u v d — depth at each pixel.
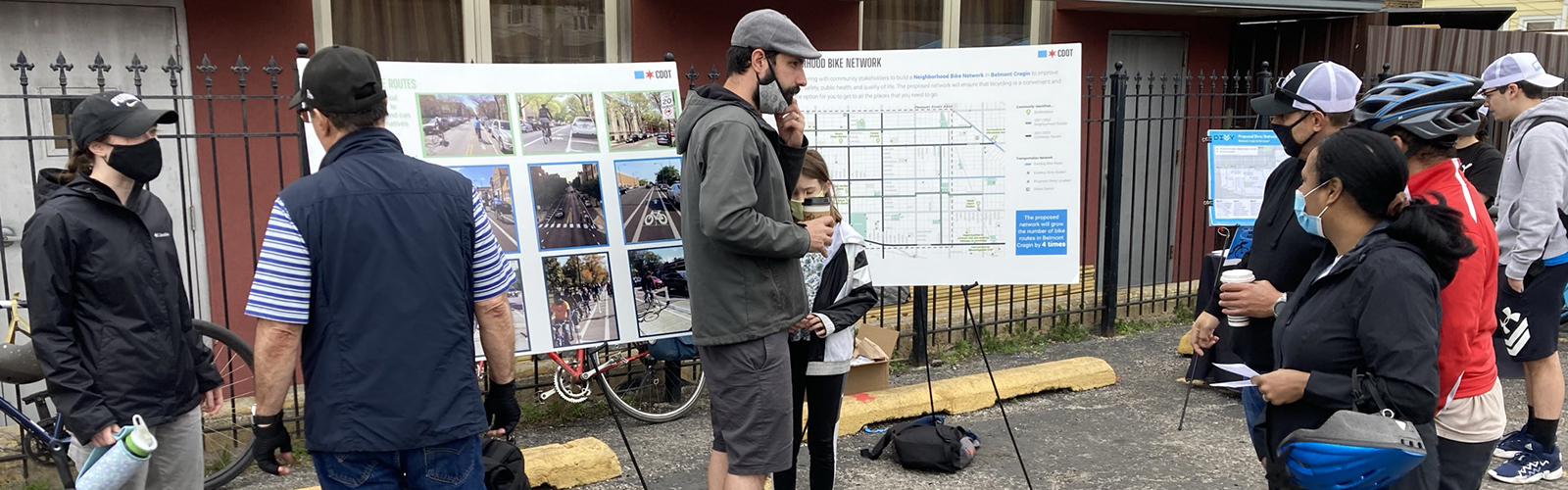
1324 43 8.18
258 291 2.33
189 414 3.27
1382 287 2.30
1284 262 3.29
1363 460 2.24
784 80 3.05
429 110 4.03
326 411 2.39
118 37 5.20
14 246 5.16
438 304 2.45
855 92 4.61
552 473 4.41
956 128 4.58
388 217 2.40
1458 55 8.17
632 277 4.32
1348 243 2.49
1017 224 4.58
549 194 4.21
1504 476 4.40
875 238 4.66
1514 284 4.35
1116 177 6.98
